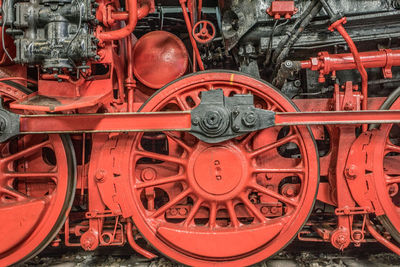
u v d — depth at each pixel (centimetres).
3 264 179
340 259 207
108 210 182
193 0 192
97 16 161
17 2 153
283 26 182
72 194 184
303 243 226
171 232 173
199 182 176
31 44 148
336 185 182
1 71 194
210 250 173
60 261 212
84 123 168
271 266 198
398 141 211
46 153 234
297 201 180
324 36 185
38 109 146
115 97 209
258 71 196
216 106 164
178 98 179
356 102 180
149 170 190
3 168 179
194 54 191
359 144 179
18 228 173
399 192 227
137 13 162
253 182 180
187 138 196
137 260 212
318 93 201
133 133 180
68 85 169
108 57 166
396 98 182
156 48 202
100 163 180
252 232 172
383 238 182
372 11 177
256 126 165
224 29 191
